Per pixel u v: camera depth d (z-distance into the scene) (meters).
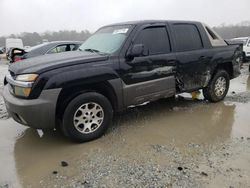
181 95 7.01
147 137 4.48
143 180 3.25
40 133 4.74
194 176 3.31
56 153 3.99
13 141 4.45
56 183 3.24
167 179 3.26
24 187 3.19
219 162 3.63
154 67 4.92
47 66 3.98
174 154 3.87
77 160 3.77
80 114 4.23
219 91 6.36
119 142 4.30
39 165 3.67
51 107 3.95
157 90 5.06
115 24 5.40
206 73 5.90
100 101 4.35
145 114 5.60
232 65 6.51
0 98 7.22
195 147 4.08
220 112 5.70
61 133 4.70
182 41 5.46
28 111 3.90
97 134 4.39
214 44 6.09
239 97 6.89
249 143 4.21
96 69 4.25
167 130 4.76
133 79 4.68
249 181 3.21
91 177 3.34
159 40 5.10
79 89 4.27
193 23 5.78
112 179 3.29
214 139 4.37
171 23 5.38
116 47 4.64
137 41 4.78
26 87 3.89
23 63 4.36
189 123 5.09
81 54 4.56
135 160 3.73
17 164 3.71
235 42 6.85
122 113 5.66
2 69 16.30
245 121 5.18
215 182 3.19
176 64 5.26
